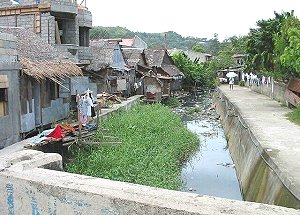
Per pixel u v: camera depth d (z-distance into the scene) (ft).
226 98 96.63
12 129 37.86
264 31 77.00
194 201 11.19
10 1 71.51
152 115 68.54
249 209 10.56
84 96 46.85
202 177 46.16
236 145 55.52
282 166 29.96
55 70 45.09
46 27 67.87
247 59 102.12
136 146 45.65
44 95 46.78
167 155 47.37
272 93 92.53
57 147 37.24
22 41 48.98
